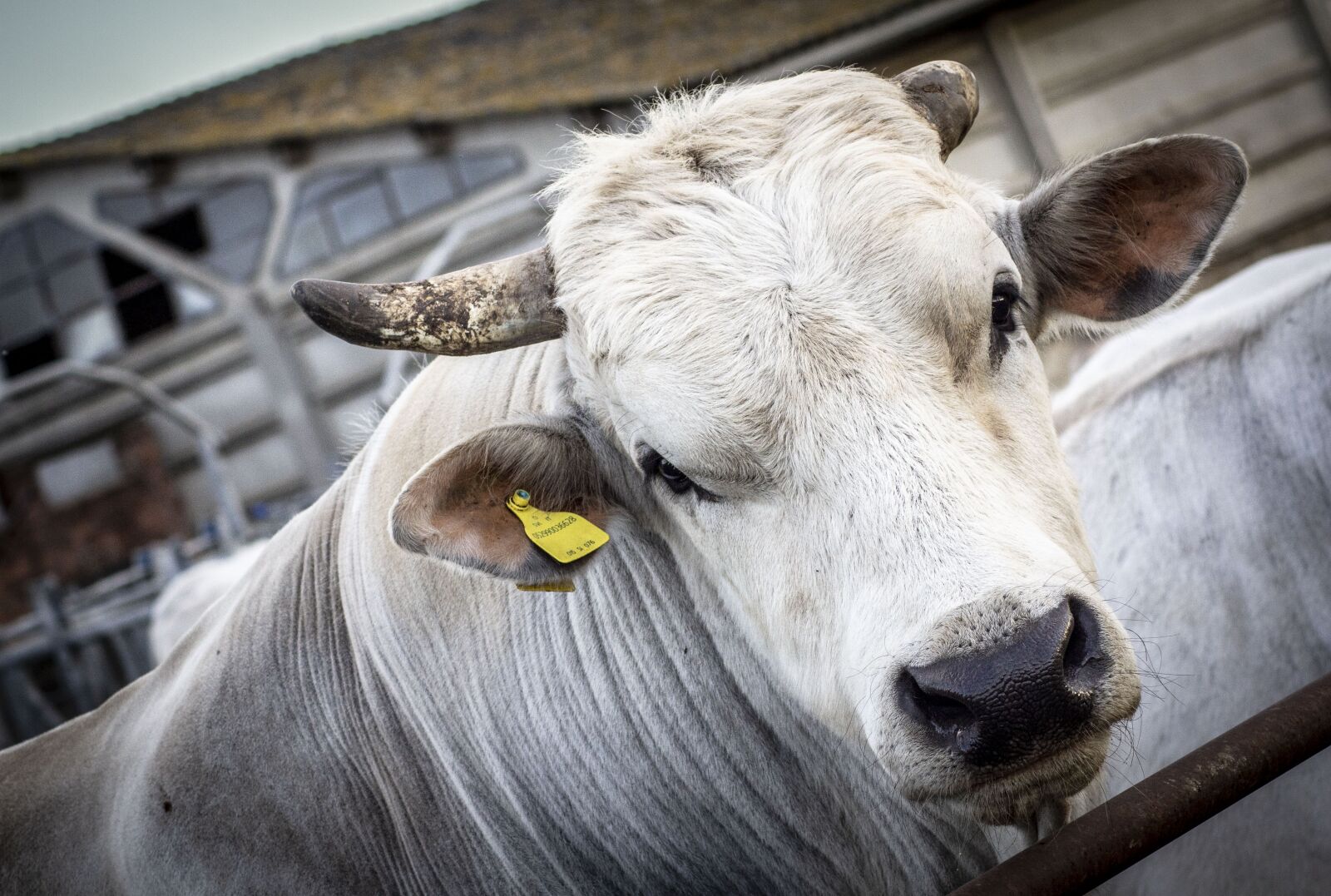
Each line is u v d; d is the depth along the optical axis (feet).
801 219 8.00
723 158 8.58
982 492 7.27
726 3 46.39
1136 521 11.69
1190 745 10.99
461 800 10.38
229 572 21.02
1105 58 41.09
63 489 53.36
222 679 10.71
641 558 9.87
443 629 10.18
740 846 10.16
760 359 7.68
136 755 10.73
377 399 12.03
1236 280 14.14
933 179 8.36
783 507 7.88
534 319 8.81
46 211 52.65
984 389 8.07
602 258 8.42
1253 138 41.32
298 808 10.29
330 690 10.53
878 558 7.22
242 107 53.62
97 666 31.89
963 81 9.76
